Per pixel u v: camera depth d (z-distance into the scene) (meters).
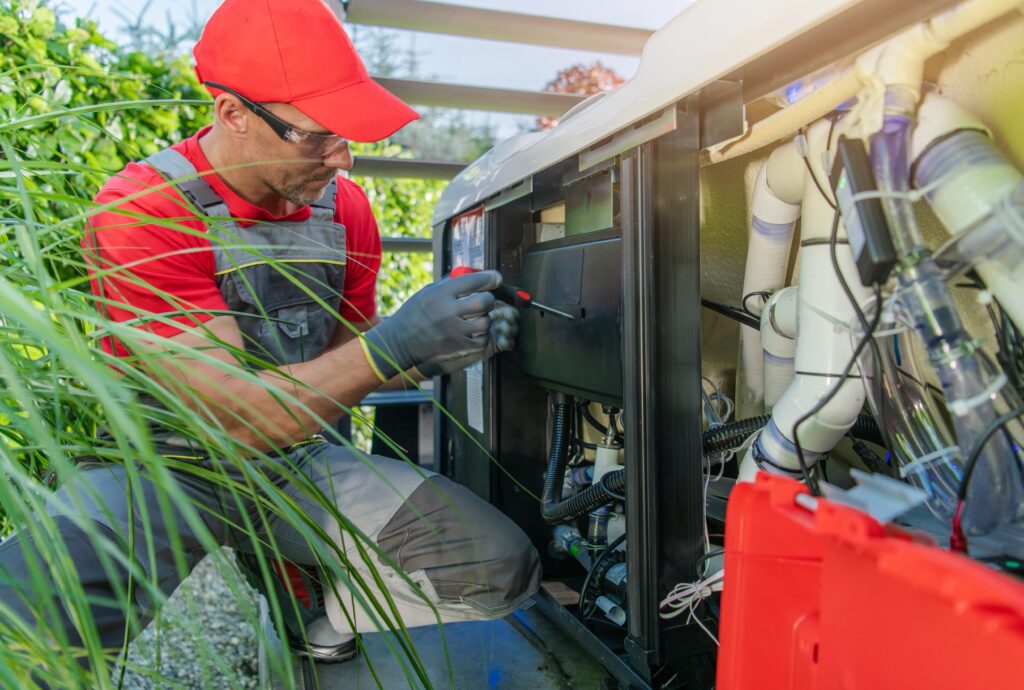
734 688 0.71
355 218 1.67
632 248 1.08
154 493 1.16
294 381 0.80
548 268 1.45
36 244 0.60
